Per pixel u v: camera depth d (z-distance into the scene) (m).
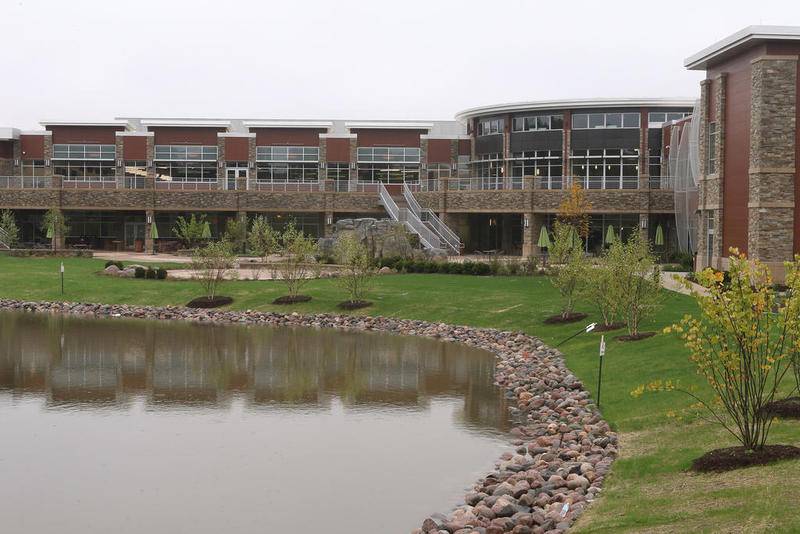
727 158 40.09
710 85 41.94
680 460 13.93
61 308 40.00
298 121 74.50
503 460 16.45
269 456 16.92
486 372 25.45
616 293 26.41
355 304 37.44
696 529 10.51
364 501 14.41
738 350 14.64
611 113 65.50
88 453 17.08
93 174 74.44
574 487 13.80
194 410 20.69
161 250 67.94
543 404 20.75
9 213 66.12
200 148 74.12
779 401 15.84
